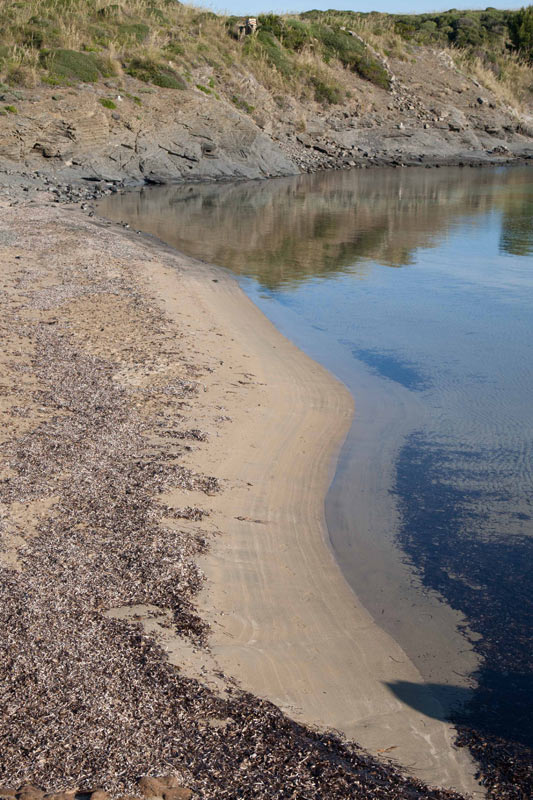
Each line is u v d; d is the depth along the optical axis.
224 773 4.01
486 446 9.14
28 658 4.79
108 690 4.58
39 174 29.30
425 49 51.06
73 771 3.88
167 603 5.68
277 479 8.07
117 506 6.99
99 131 31.22
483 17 57.75
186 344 11.99
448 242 21.61
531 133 48.59
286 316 14.45
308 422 9.63
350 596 6.26
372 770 4.27
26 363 10.55
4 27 33.56
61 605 5.44
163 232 21.95
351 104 43.84
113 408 9.27
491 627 5.95
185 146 33.69
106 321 12.77
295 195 30.81
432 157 43.25
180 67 36.78
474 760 4.53
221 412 9.55
